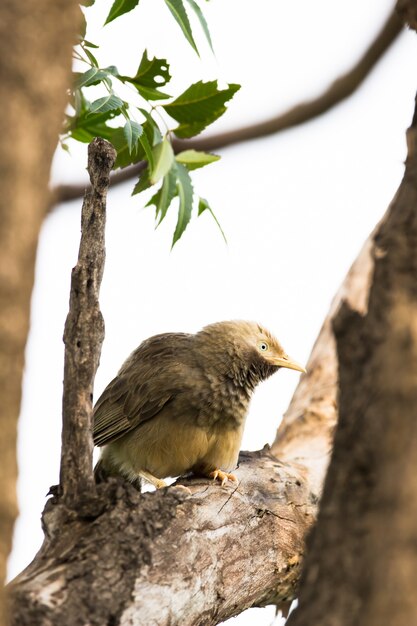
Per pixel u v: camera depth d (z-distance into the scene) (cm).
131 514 851
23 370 520
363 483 566
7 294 507
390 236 606
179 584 861
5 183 512
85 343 832
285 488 1159
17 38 521
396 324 573
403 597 529
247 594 1020
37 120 526
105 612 759
